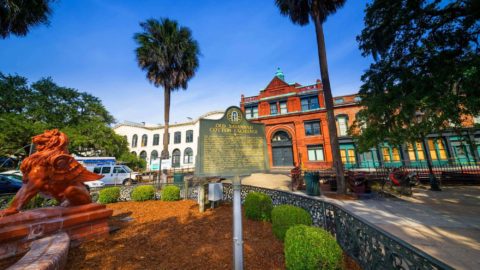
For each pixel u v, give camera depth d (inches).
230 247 132.2
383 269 83.4
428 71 213.8
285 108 891.4
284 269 104.3
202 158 112.7
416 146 669.9
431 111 199.2
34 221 128.8
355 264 107.6
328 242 91.3
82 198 162.4
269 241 140.1
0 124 577.9
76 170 163.5
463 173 387.9
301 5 410.9
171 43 531.5
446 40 228.1
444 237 147.4
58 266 93.5
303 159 798.5
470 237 145.0
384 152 702.5
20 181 433.7
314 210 165.2
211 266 109.8
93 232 154.3
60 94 796.6
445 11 223.8
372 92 284.8
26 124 615.8
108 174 603.8
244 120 128.6
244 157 121.0
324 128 787.4
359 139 283.0
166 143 567.8
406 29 253.4
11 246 116.6
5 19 287.3
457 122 205.6
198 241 144.2
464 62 180.1
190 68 572.7
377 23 271.9
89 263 115.7
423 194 311.6
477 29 208.7
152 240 149.3
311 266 84.5
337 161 348.5
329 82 379.9
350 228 116.6
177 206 256.7
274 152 870.4
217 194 241.3
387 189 349.1
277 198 223.3
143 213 227.8
